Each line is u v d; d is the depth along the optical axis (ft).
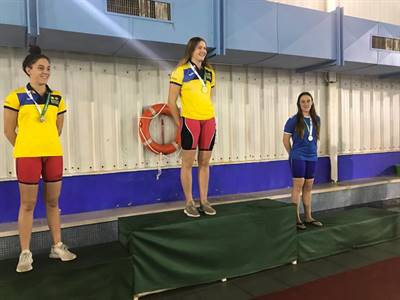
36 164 8.54
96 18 10.88
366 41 16.22
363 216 14.42
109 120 13.61
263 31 13.62
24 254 8.55
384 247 13.94
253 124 16.62
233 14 13.03
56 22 10.39
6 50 11.93
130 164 14.07
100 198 13.44
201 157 11.12
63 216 12.47
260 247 11.49
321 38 15.02
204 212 11.23
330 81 18.51
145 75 14.17
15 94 8.52
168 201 14.75
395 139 21.40
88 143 13.28
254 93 16.61
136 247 9.65
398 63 17.24
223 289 10.57
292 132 13.10
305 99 12.76
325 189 16.98
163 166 14.65
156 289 9.96
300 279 11.16
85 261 9.14
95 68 13.30
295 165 12.87
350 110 19.52
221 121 15.83
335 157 18.84
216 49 12.79
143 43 11.97
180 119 10.98
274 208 11.83
